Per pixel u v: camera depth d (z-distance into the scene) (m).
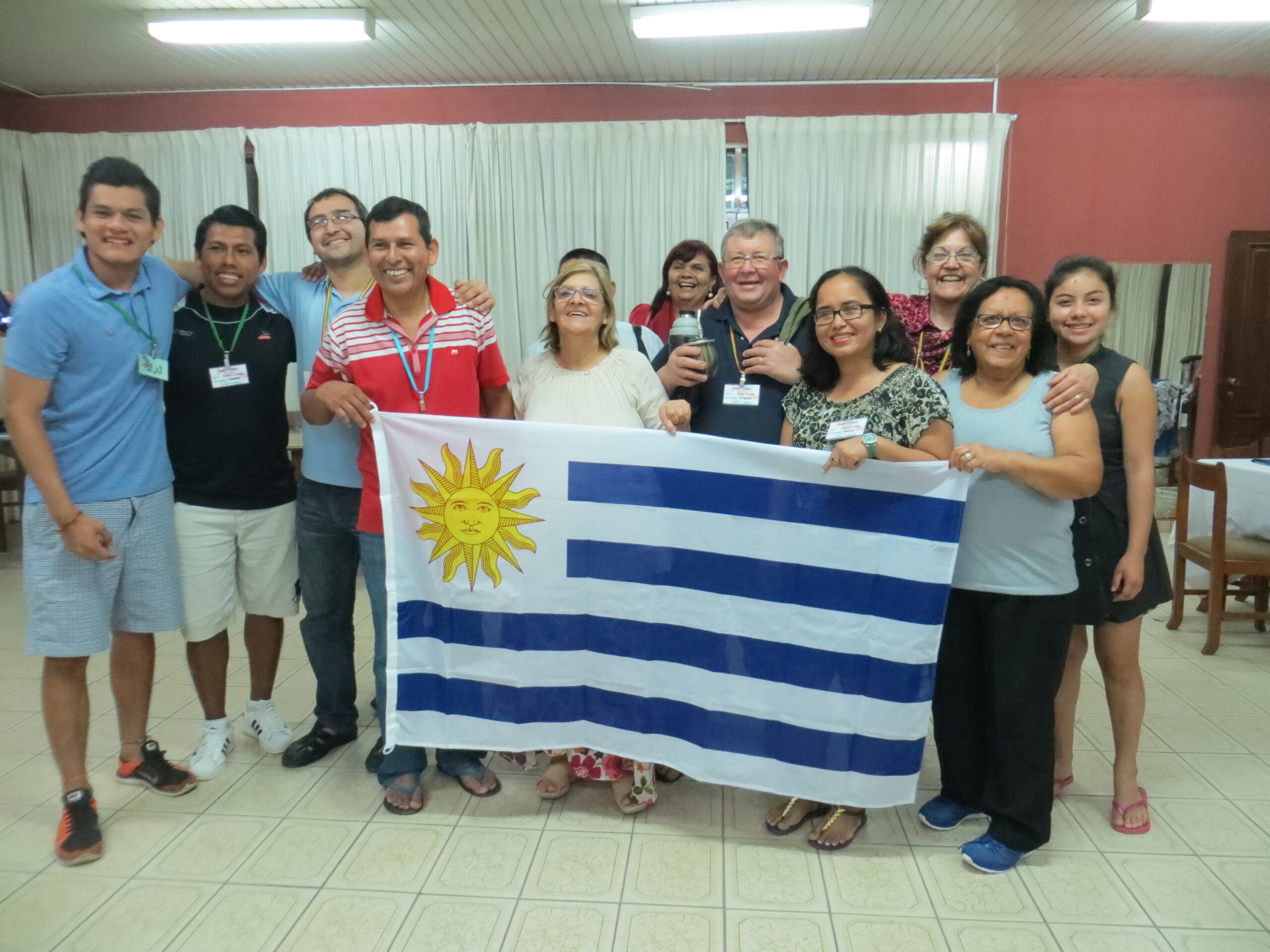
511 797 2.45
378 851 2.17
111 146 6.04
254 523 2.53
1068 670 2.42
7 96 6.09
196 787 2.49
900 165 5.77
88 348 2.14
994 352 1.96
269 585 2.59
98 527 2.14
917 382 2.01
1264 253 5.93
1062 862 2.13
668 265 3.29
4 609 4.32
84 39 5.00
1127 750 2.28
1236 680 3.40
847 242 5.86
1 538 5.35
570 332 2.23
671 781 2.55
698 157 5.83
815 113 5.86
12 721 2.98
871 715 2.07
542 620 2.25
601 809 2.39
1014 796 2.03
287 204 6.02
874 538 2.04
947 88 5.80
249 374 2.45
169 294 2.37
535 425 2.18
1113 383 2.17
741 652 2.16
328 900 1.98
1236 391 6.08
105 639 2.23
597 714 2.28
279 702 3.16
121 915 1.93
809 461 2.06
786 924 1.89
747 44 5.09
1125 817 2.27
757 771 2.17
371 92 5.98
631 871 2.09
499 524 2.22
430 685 2.29
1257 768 2.64
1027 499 1.96
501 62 5.44
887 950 1.81
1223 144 5.83
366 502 2.31
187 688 3.29
